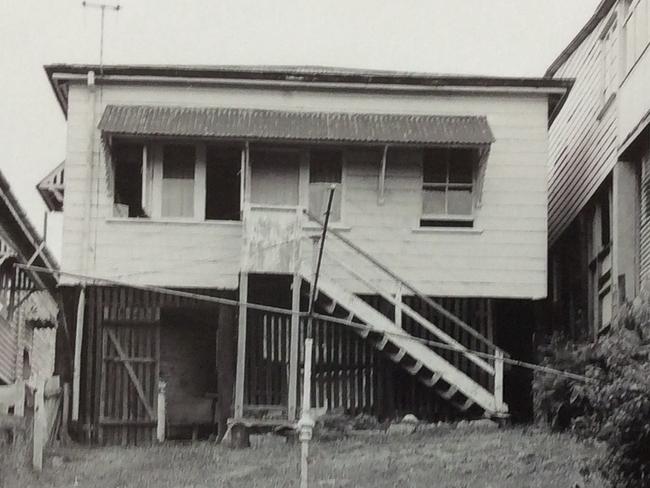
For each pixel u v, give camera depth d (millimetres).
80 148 27422
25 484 20938
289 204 27594
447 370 25641
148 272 27094
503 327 27547
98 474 21984
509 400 27250
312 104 27938
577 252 31141
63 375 26734
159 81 27688
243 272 25531
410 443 23891
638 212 26875
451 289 27375
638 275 26656
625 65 27219
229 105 27859
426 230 27516
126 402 26766
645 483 18391
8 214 28891
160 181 27375
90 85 27516
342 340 26844
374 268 27359
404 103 28047
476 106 28094
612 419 18891
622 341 20672
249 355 26500
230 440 24906
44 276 33625
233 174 27672
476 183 27625
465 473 21031
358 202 27609
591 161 29688
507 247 27562
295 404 25203
